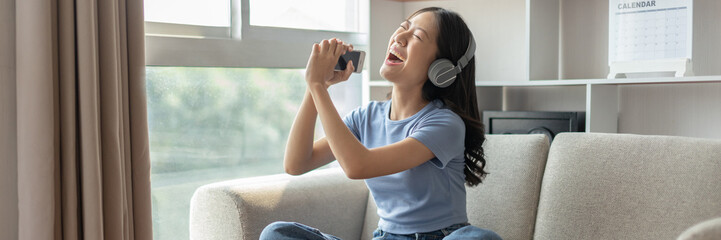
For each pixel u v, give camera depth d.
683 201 1.47
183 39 1.96
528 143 1.78
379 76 2.55
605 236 1.56
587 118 2.06
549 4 2.32
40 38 1.49
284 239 1.37
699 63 2.09
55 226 1.58
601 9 2.30
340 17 2.59
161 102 2.05
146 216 1.73
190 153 2.15
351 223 1.93
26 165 1.51
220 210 1.68
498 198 1.78
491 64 2.62
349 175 1.40
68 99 1.56
